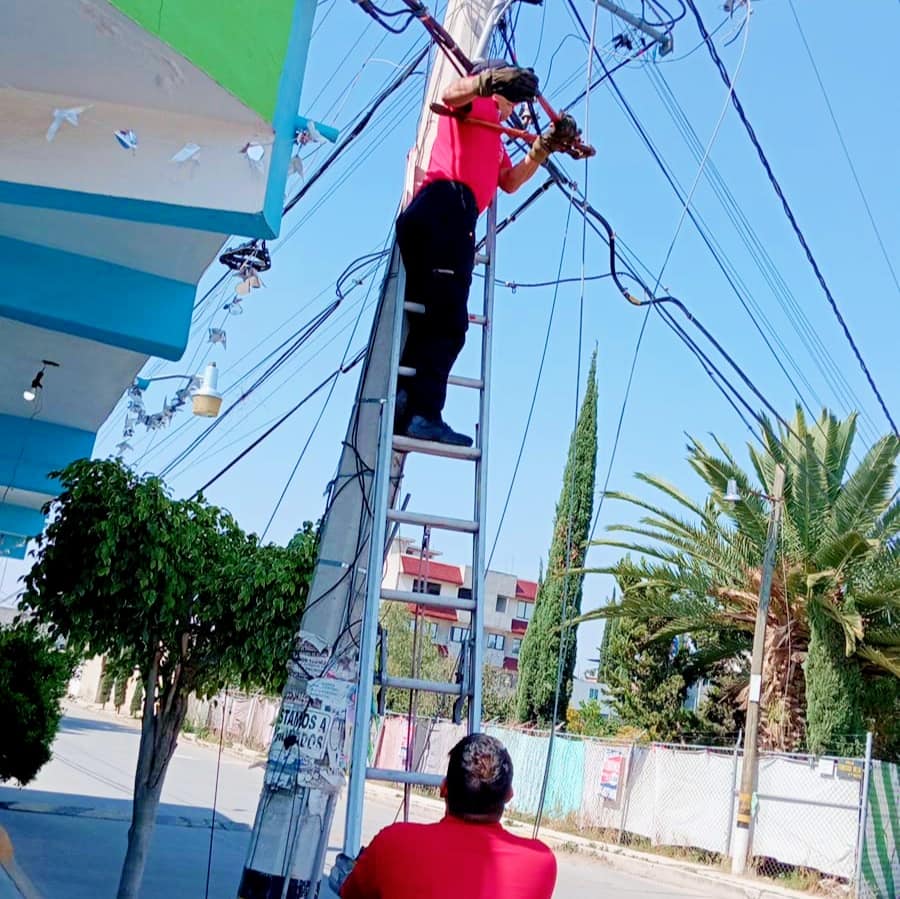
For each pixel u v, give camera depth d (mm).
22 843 12352
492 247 5641
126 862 8219
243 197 4922
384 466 4773
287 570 7844
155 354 8297
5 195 5031
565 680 28219
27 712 12602
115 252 7777
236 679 8352
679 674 24578
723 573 21547
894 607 19516
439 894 2756
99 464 7848
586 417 26828
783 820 17750
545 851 2938
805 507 20312
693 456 21250
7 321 9125
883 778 17109
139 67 4637
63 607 7855
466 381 5254
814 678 19750
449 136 5289
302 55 5441
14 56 4656
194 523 8055
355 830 3941
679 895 15547
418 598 4629
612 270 8031
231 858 13516
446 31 5645
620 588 22500
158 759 8367
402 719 29594
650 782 20594
